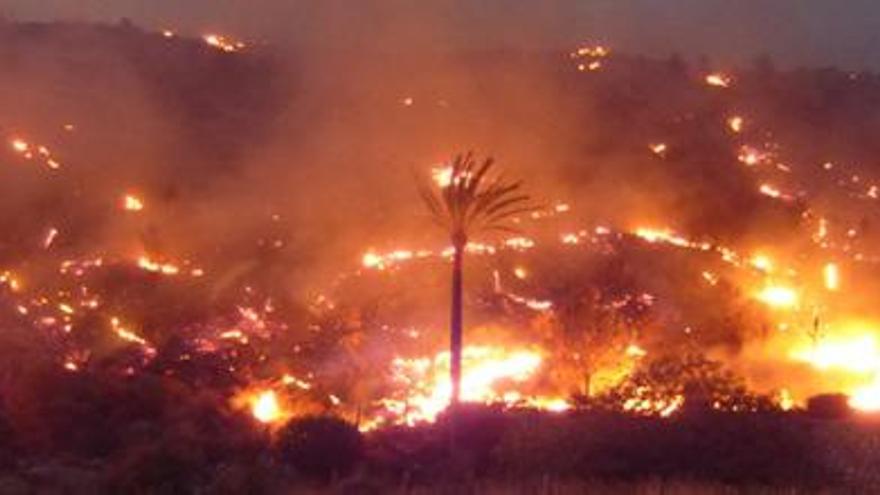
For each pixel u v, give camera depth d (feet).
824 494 64.69
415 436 85.51
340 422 80.84
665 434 72.08
